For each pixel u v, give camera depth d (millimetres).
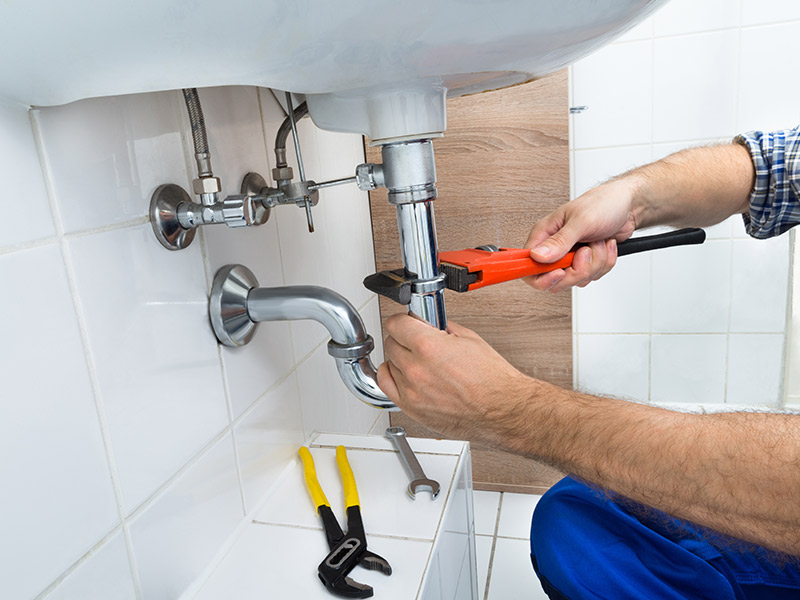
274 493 731
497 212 1145
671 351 1407
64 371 437
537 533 801
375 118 499
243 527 666
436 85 471
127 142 502
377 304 1238
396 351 532
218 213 540
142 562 518
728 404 1415
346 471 724
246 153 693
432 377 507
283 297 627
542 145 1097
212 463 620
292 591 562
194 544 587
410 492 685
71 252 444
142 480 518
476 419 506
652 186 735
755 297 1339
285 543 633
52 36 289
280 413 769
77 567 450
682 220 814
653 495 465
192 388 587
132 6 268
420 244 523
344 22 308
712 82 1229
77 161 449
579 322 1432
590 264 657
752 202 798
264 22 295
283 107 787
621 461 467
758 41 1193
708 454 445
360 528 620
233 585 577
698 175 772
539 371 1218
